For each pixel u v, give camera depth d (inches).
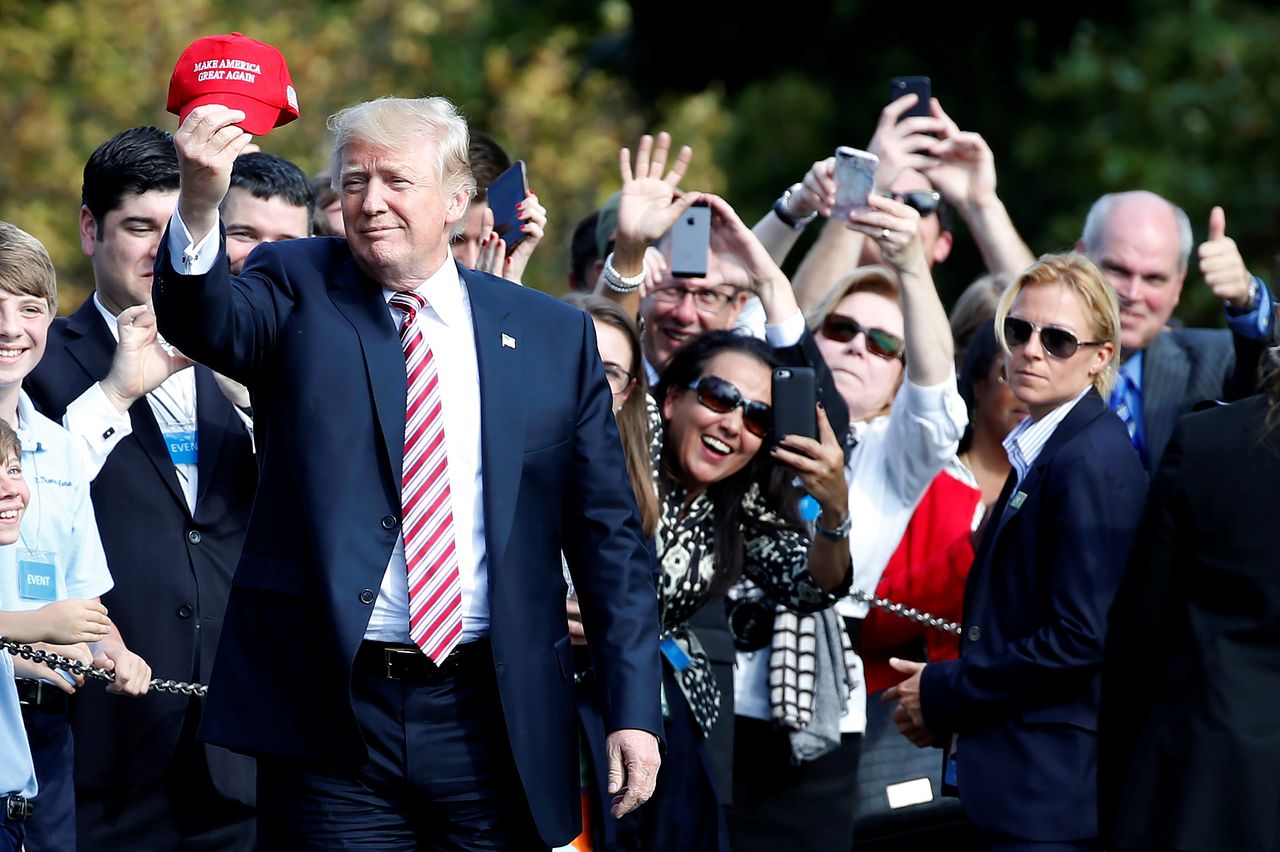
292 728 542.6
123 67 2017.7
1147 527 636.1
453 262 573.3
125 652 671.8
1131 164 2420.0
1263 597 611.8
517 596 554.9
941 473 846.5
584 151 2250.2
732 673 784.3
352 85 2237.9
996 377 874.1
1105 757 638.5
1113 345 754.8
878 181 994.7
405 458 548.4
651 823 744.3
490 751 560.4
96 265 735.1
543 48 2491.4
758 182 2564.0
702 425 743.1
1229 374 951.6
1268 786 600.7
